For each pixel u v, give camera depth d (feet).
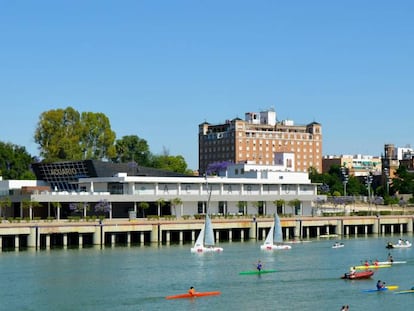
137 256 538.88
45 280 428.56
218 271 465.47
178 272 460.55
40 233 581.53
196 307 357.82
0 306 360.48
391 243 647.15
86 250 578.25
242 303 366.43
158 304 364.79
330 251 589.73
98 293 391.24
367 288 408.05
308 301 370.94
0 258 522.88
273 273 460.55
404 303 368.27
